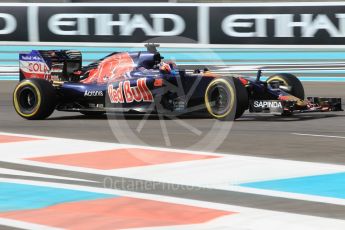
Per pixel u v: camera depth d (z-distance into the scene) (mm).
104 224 19234
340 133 36438
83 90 42562
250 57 59500
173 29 61156
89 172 26750
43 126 40375
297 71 58562
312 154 30344
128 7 62125
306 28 58031
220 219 19703
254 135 35844
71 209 21000
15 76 65125
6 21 64938
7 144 33812
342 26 57031
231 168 27250
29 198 22531
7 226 19188
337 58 57344
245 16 59375
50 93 42875
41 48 64312
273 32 58812
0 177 25969
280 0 63656
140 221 19531
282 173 26219
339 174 25969
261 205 21375
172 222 19422
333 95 53562
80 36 63438
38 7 64188
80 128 39312
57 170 27219
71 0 72125
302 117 43281
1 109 49969
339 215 20125
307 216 20000
